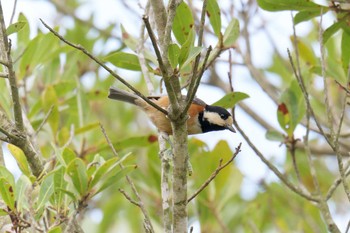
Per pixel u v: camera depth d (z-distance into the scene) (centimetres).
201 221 1270
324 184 1475
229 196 1265
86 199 827
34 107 1212
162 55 747
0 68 1065
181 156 773
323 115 1412
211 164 1239
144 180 1308
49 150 1220
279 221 1377
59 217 840
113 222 1412
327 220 969
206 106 1152
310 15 1041
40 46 1212
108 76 1502
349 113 1459
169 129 1029
